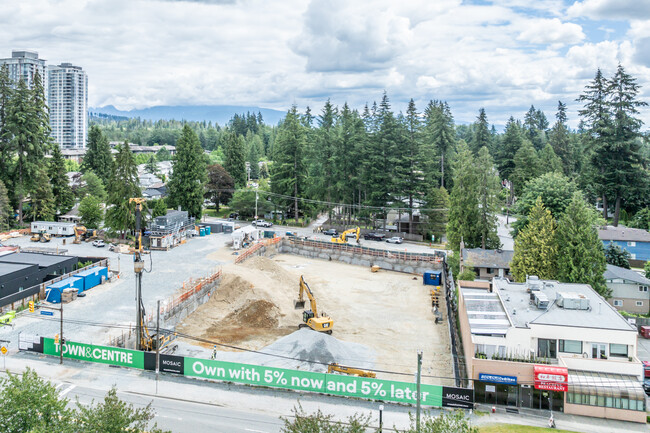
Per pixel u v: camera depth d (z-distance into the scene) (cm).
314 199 12712
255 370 4253
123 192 9594
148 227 10019
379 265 9756
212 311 6688
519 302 5041
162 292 6631
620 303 6644
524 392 4031
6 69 10712
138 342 4681
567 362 4088
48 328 5281
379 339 5969
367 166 11869
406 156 11356
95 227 10494
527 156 13262
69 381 4212
